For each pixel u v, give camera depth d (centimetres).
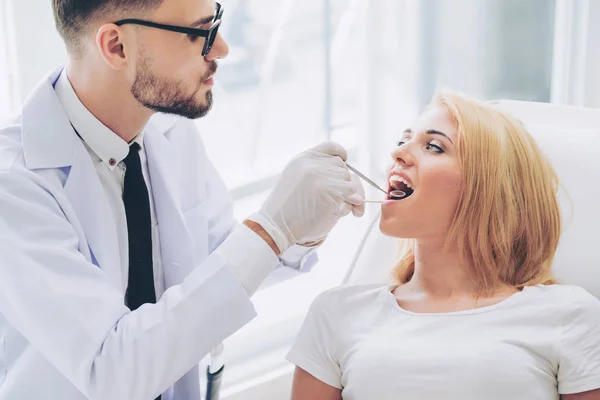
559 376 143
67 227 137
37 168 140
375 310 157
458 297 154
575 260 171
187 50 137
